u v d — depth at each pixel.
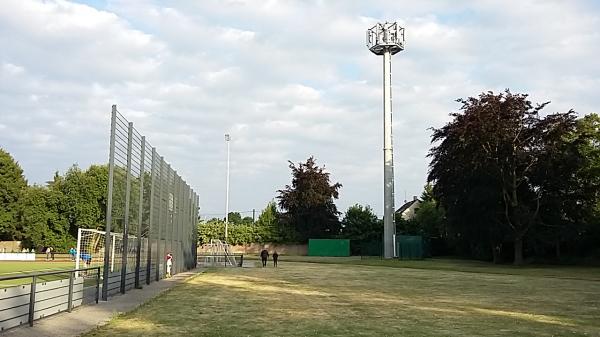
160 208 28.20
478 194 49.56
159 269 28.59
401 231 81.62
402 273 38.03
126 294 20.73
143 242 25.66
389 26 66.12
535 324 14.18
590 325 14.09
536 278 33.19
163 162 29.05
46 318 13.52
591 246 52.59
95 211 70.75
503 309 17.47
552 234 49.59
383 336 12.12
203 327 13.05
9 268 39.81
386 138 64.50
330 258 68.25
